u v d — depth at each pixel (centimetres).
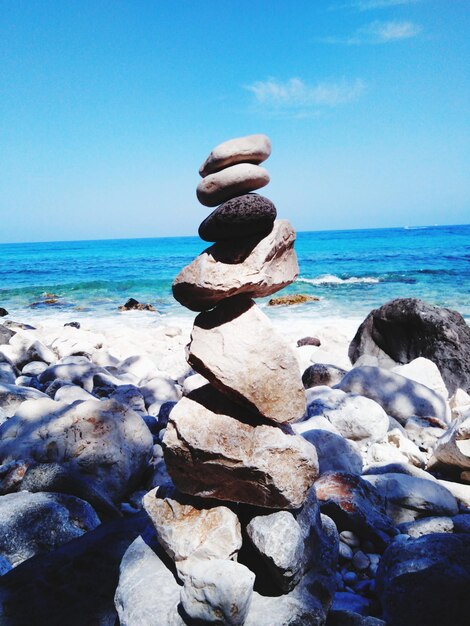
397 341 712
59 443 324
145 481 355
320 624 182
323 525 227
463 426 330
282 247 204
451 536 225
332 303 1534
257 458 182
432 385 565
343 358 744
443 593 198
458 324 679
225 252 193
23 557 245
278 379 192
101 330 1109
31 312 1598
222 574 167
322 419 404
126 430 344
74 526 263
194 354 199
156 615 176
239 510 205
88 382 613
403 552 219
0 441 336
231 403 202
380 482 298
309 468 192
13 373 670
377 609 216
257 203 184
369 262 2820
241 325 197
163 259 3934
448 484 319
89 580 216
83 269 3066
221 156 195
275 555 177
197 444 186
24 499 272
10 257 4684
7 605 204
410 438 432
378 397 475
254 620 175
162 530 197
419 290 1716
